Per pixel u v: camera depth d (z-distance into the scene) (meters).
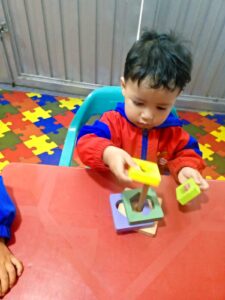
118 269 0.41
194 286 0.40
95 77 1.87
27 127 1.61
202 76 1.77
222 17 1.49
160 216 0.47
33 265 0.41
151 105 0.53
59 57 1.80
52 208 0.49
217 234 0.48
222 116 1.92
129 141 0.70
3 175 0.54
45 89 1.96
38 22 1.65
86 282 0.39
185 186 0.51
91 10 1.54
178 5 1.47
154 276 0.41
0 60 1.83
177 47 0.54
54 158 1.43
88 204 0.50
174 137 0.70
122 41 1.65
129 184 0.55
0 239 0.43
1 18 1.63
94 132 0.66
